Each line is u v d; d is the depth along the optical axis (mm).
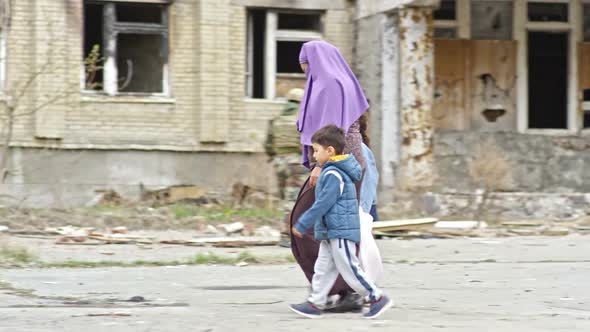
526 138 28156
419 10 25281
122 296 11633
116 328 9258
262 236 20078
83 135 26344
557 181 28234
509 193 25906
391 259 16125
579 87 28781
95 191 26391
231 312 10367
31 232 19781
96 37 27047
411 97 25297
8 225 20594
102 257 15969
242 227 21047
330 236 9742
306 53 10867
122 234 19922
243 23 27219
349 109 10656
